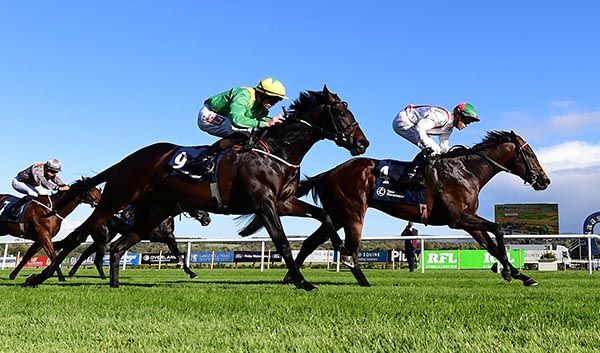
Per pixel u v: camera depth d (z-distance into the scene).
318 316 3.10
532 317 2.97
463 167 6.71
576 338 2.32
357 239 6.57
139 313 3.32
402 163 6.71
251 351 2.15
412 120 6.73
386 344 2.23
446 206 6.54
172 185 5.62
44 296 4.46
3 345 2.29
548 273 11.64
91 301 4.02
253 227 6.84
